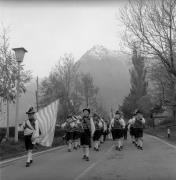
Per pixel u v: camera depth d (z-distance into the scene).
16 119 18.38
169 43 32.41
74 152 17.42
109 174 9.92
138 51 33.34
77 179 9.23
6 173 10.44
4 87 22.03
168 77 39.88
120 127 17.95
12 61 22.55
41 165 12.23
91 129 13.69
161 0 32.00
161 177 9.34
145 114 69.88
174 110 53.06
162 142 24.88
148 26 32.47
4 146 16.70
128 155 15.23
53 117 19.58
